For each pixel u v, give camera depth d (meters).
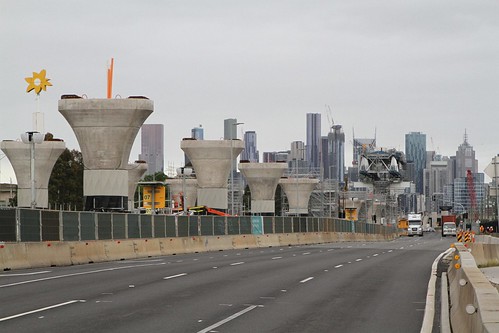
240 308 23.27
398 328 19.64
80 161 151.38
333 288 30.34
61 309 22.36
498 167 61.03
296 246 90.56
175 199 166.00
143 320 20.28
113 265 44.66
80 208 149.12
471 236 74.88
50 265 43.50
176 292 27.88
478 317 12.96
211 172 112.69
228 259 53.06
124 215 56.22
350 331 19.03
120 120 68.50
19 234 41.72
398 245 97.50
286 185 182.12
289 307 23.73
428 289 30.19
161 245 61.50
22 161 103.88
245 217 84.81
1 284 30.50
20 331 18.03
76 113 68.62
